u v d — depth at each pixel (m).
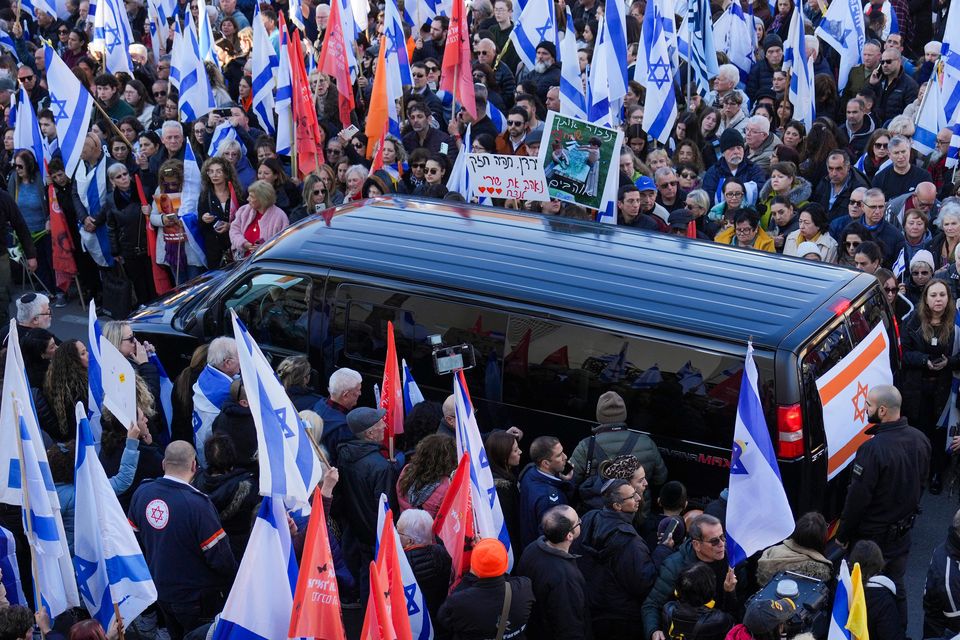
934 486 8.84
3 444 5.81
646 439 7.06
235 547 6.71
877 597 5.69
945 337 8.34
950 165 11.18
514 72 15.81
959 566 5.68
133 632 6.71
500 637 5.44
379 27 16.97
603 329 7.30
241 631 5.35
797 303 7.19
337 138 12.67
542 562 5.86
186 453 6.23
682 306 7.24
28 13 19.91
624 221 10.18
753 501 6.03
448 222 8.63
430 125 12.77
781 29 16.20
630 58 14.49
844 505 6.88
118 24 15.36
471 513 6.09
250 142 13.46
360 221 8.78
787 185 10.39
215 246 11.76
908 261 9.38
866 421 7.41
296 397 7.66
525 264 7.89
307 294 8.41
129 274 12.35
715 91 13.96
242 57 16.28
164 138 12.40
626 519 6.16
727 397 6.92
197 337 8.95
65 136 11.86
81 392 7.60
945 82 11.38
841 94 13.98
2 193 11.16
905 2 16.55
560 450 6.69
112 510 5.60
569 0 17.38
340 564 6.56
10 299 11.65
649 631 5.84
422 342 7.98
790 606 5.21
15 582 6.06
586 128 9.52
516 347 7.61
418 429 7.23
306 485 5.76
